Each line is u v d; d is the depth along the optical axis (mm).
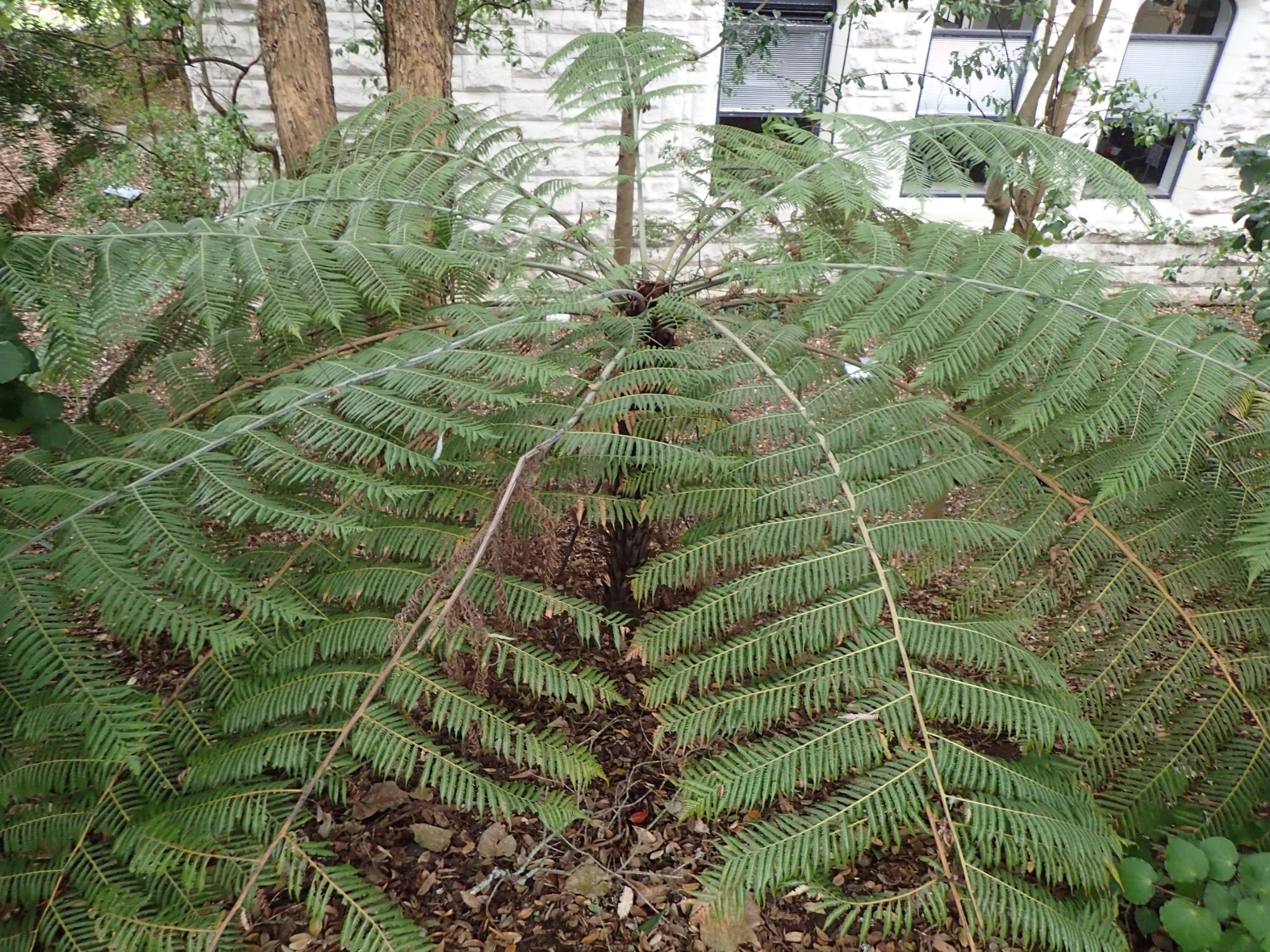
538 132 4922
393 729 1322
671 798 2000
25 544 1225
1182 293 5988
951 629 1345
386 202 2107
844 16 4293
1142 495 1697
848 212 2100
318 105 2643
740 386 1757
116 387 2043
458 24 4301
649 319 2090
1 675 1219
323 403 1584
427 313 2062
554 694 1400
